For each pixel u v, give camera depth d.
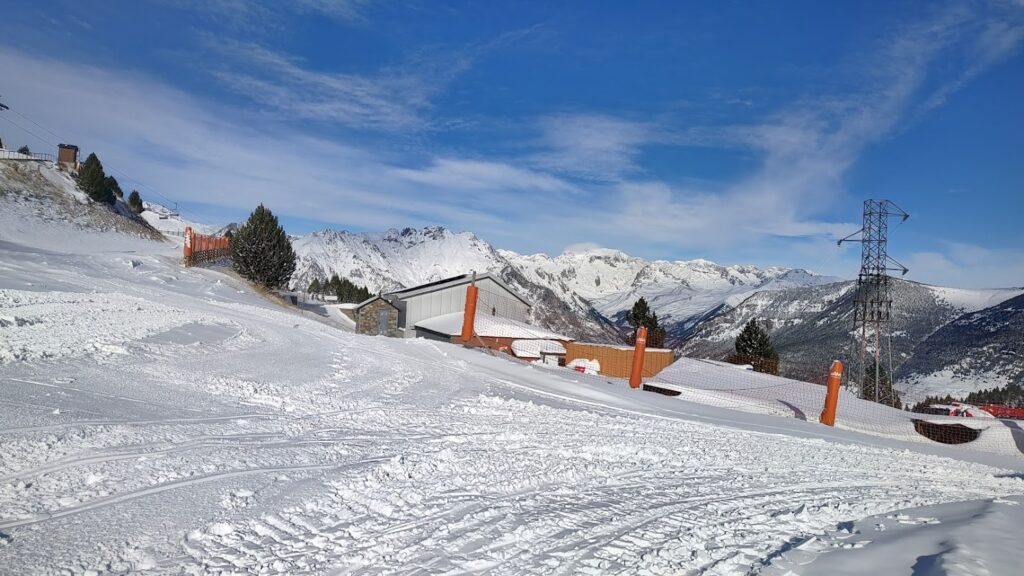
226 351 15.60
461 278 45.66
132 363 11.66
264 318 27.25
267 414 9.44
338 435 8.74
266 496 5.81
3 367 9.44
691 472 9.01
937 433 19.88
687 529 6.11
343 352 18.88
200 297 35.28
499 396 14.55
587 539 5.55
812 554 5.20
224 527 4.91
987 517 6.33
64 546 4.29
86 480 5.55
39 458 5.88
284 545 4.79
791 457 11.07
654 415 14.95
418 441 8.99
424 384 15.06
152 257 49.97
